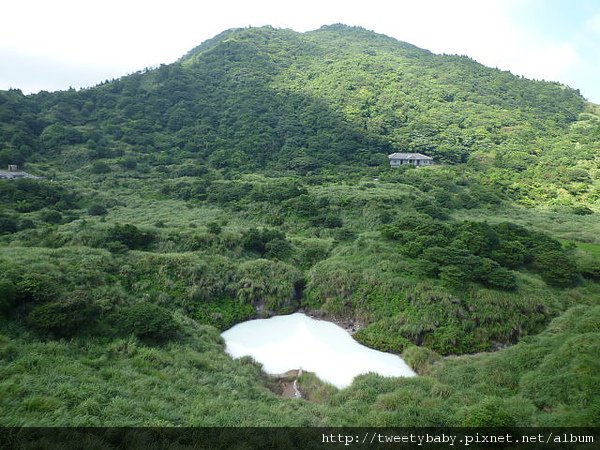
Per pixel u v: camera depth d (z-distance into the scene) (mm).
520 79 150375
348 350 33312
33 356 20344
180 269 38469
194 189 67062
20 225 45375
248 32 173000
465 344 32312
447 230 44344
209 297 38000
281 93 121250
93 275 31859
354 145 93312
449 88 130000
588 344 23859
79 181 70312
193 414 18938
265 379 28781
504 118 112562
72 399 17359
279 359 31641
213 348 29844
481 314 33812
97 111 103625
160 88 117938
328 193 62688
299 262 45719
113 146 87750
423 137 100812
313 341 34438
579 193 73562
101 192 65000
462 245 40594
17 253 32344
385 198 58875
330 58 153250
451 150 95938
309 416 21672
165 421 17188
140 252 39938
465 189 72250
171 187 69000
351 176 77125
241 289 39469
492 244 41594
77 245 39938
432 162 93375
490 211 64188
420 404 22516
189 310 36000
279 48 160500
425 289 35906
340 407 23625
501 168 85812
